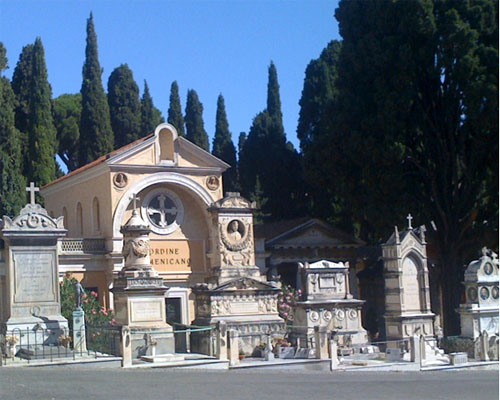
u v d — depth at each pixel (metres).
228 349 30.77
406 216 43.38
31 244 30.06
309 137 60.09
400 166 43.47
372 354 34.56
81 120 63.19
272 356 32.19
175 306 44.16
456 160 44.53
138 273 32.84
